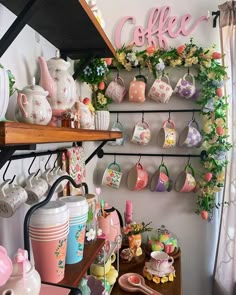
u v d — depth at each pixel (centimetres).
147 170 158
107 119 119
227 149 140
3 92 44
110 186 152
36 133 44
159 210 159
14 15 71
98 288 93
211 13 147
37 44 85
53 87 73
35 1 58
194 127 147
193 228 156
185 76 148
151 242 144
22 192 64
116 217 124
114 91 147
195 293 158
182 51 140
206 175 141
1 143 36
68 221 68
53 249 63
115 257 128
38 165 86
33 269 51
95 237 93
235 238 142
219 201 152
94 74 116
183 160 154
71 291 58
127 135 159
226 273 144
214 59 141
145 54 144
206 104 139
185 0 150
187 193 155
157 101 145
